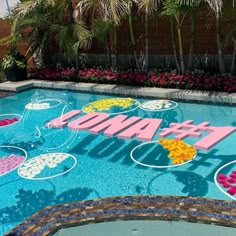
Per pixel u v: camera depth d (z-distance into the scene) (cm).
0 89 772
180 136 474
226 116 535
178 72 677
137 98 652
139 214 325
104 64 789
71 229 320
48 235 308
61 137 514
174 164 411
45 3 744
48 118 595
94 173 410
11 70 783
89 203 351
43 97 716
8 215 347
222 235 296
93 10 714
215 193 349
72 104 655
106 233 312
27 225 324
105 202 349
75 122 556
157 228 312
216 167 397
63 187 387
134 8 706
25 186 396
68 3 754
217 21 604
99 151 461
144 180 385
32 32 789
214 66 677
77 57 775
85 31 716
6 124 583
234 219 305
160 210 327
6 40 782
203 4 600
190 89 623
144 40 731
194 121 524
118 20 639
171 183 374
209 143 446
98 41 780
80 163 435
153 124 524
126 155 443
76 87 724
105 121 550
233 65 628
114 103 634
